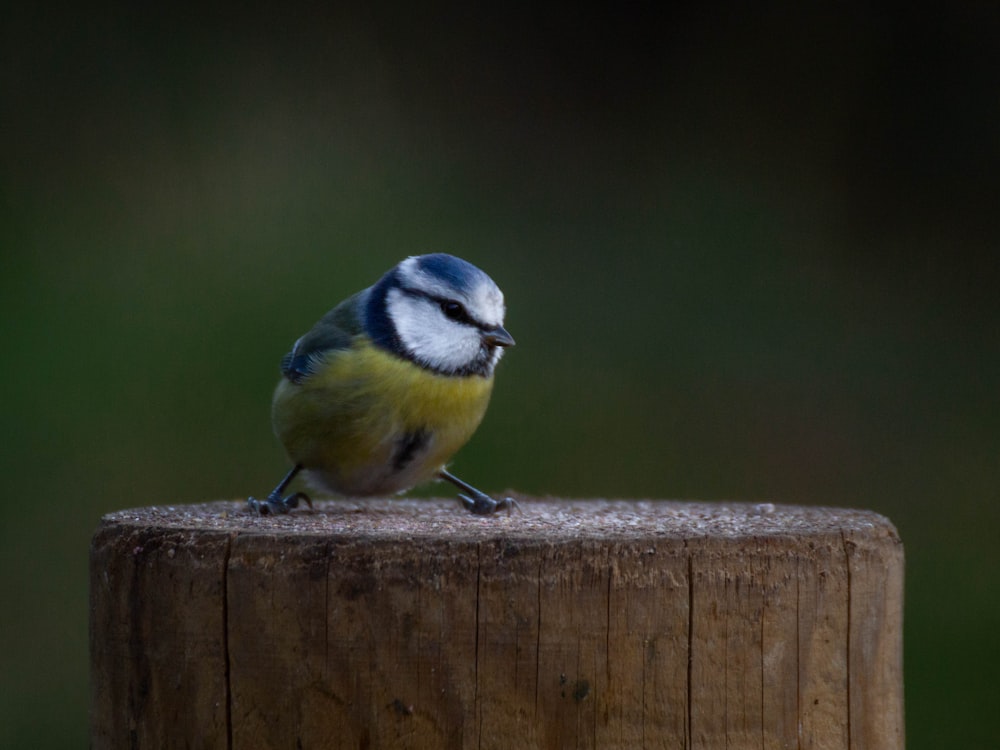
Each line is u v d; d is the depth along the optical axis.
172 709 4.57
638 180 14.42
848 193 14.30
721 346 13.32
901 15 14.43
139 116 13.70
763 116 14.57
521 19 14.70
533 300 13.34
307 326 12.55
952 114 14.33
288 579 4.41
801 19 14.57
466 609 4.33
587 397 12.58
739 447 12.67
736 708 4.41
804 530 4.66
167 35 13.87
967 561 11.90
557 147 14.52
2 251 12.84
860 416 13.00
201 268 12.83
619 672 4.34
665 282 13.65
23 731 10.72
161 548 4.62
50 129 13.55
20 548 11.21
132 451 11.51
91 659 5.00
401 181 13.96
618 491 12.08
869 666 4.68
